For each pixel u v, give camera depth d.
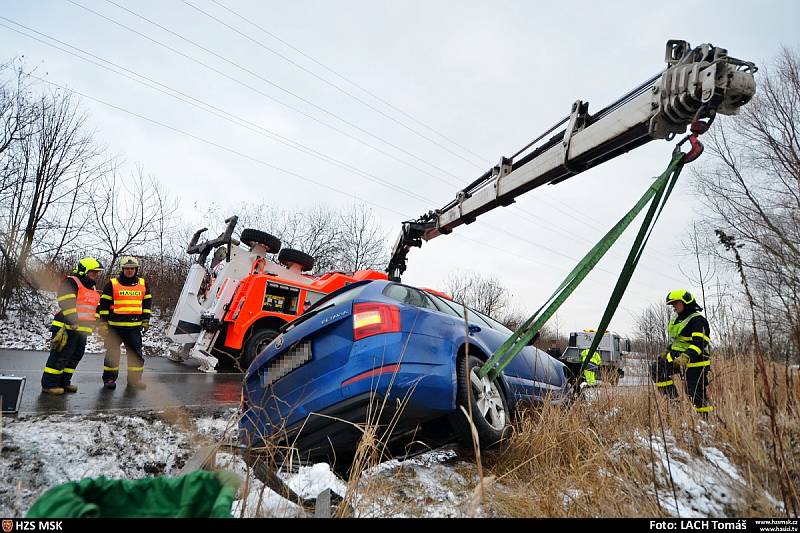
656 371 4.27
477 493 2.07
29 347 11.15
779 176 15.65
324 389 2.90
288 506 2.28
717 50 3.59
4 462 2.65
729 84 3.46
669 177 3.52
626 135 4.37
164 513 1.27
